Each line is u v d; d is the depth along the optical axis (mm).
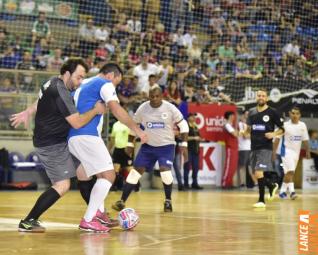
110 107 10914
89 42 30078
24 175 25688
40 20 30219
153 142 15648
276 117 18031
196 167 26984
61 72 10820
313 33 33750
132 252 8273
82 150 10844
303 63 32812
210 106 28156
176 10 32344
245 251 8469
